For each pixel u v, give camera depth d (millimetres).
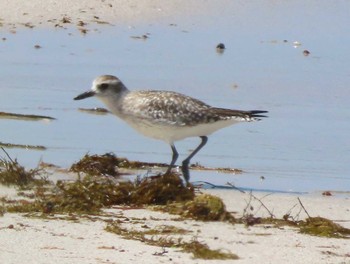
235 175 13727
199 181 13289
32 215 10922
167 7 24203
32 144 14727
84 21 22938
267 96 18297
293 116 17047
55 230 10289
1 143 14664
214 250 9773
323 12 24969
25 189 12305
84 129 15773
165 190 11914
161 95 13117
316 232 10852
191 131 13086
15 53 20531
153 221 11000
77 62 20125
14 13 22969
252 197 12461
